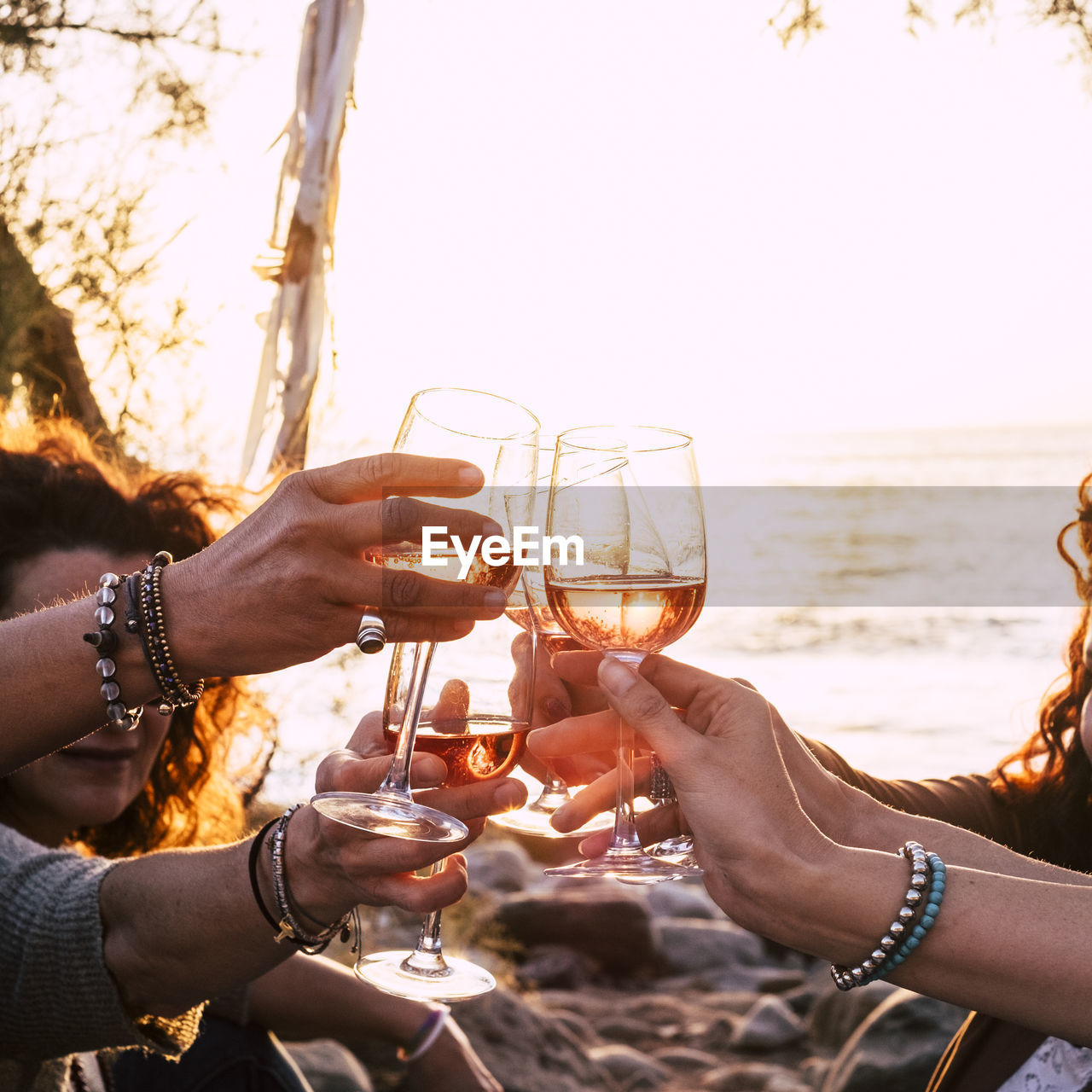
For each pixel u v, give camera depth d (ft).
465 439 3.83
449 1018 7.22
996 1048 4.91
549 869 4.46
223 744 7.23
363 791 4.33
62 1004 4.62
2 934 4.64
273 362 10.98
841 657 67.10
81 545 6.15
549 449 5.16
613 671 3.93
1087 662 6.21
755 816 3.82
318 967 7.02
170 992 4.64
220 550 3.84
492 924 19.45
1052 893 3.80
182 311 12.44
